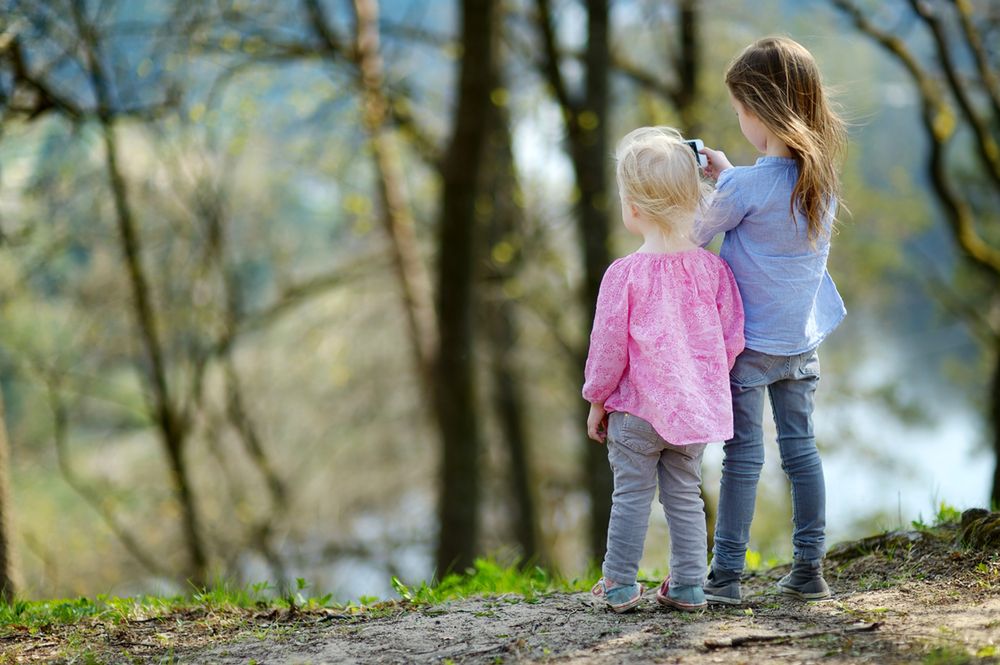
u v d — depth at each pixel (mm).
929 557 4324
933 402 23781
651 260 3615
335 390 19391
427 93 14297
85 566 18469
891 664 3025
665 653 3260
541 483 19516
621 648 3352
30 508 18641
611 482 12156
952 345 23672
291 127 14742
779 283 3621
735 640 3299
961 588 3861
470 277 10984
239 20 12297
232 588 5219
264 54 12641
